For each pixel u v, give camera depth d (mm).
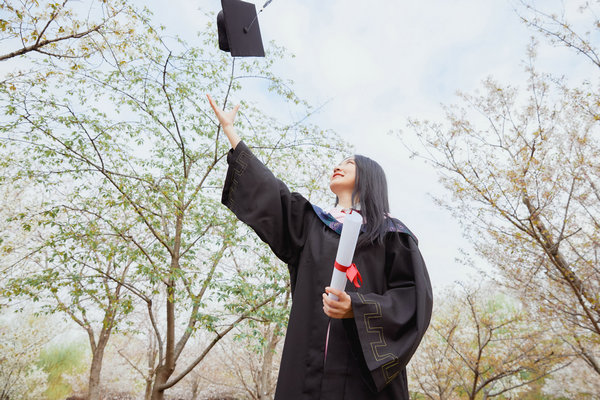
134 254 6633
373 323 1329
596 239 6930
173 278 6707
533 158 6684
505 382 13008
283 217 1781
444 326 11336
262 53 2779
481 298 12102
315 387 1374
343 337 1414
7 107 6070
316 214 1729
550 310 7402
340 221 1708
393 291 1502
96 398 10477
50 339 15242
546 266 7191
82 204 7109
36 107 6430
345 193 1926
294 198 1813
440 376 11336
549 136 6988
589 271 6965
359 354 1357
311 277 1581
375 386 1309
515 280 8000
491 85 7434
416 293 1468
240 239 7496
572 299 7316
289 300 8758
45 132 6414
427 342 11648
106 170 6789
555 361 9461
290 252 1775
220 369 16656
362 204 1776
